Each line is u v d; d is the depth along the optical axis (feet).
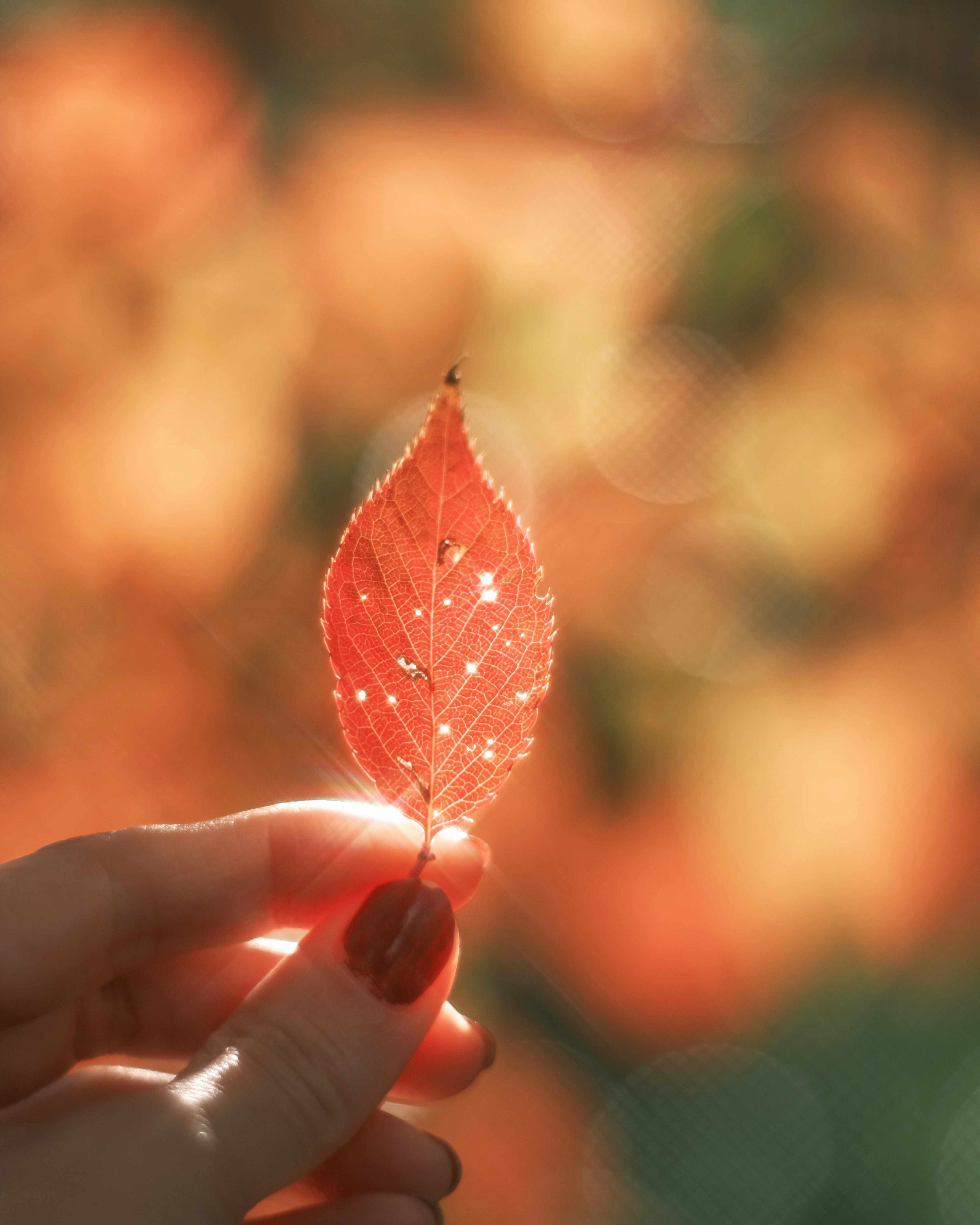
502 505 0.81
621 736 1.20
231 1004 0.99
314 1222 0.95
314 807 0.95
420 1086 0.97
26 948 0.89
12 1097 0.95
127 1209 0.81
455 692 0.83
